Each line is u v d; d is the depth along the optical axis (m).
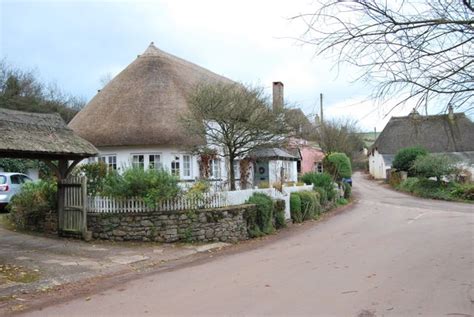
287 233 16.44
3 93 36.12
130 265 10.65
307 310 6.43
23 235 14.57
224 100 18.09
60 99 45.62
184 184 17.28
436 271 8.95
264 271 9.35
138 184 14.15
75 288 8.49
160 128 21.89
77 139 14.26
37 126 13.37
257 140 18.94
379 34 5.90
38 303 7.46
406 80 6.04
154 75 24.75
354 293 7.32
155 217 13.91
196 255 12.11
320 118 40.62
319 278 8.49
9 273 9.49
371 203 29.34
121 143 21.89
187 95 22.25
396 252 11.30
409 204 28.11
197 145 19.94
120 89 24.55
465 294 7.18
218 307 6.69
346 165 33.38
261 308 6.57
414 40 5.82
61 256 11.48
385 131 56.25
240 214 14.92
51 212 15.22
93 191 14.75
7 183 19.38
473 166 41.34
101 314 6.58
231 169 19.38
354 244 12.87
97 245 13.20
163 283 8.57
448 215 21.20
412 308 6.45
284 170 30.06
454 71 5.78
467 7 5.57
